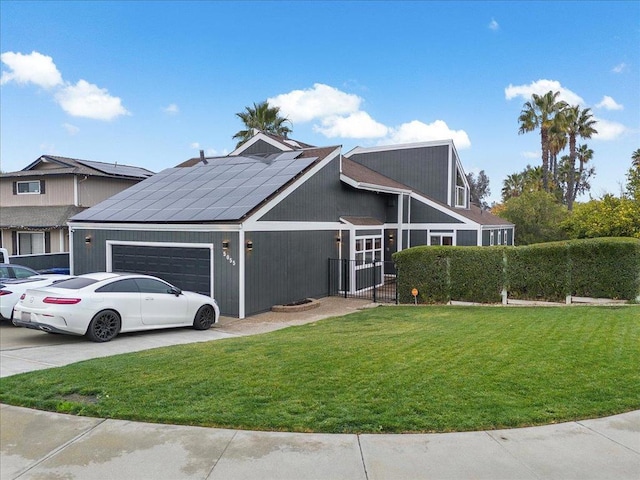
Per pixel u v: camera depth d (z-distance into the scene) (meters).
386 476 3.55
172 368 6.37
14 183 26.09
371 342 7.93
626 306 11.96
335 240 17.30
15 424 4.66
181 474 3.65
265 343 8.26
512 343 7.49
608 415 4.58
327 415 4.59
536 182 50.25
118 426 4.54
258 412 4.70
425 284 14.42
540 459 3.78
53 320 8.75
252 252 12.87
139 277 10.16
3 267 12.50
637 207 19.84
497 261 13.69
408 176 25.23
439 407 4.72
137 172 28.78
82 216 15.48
